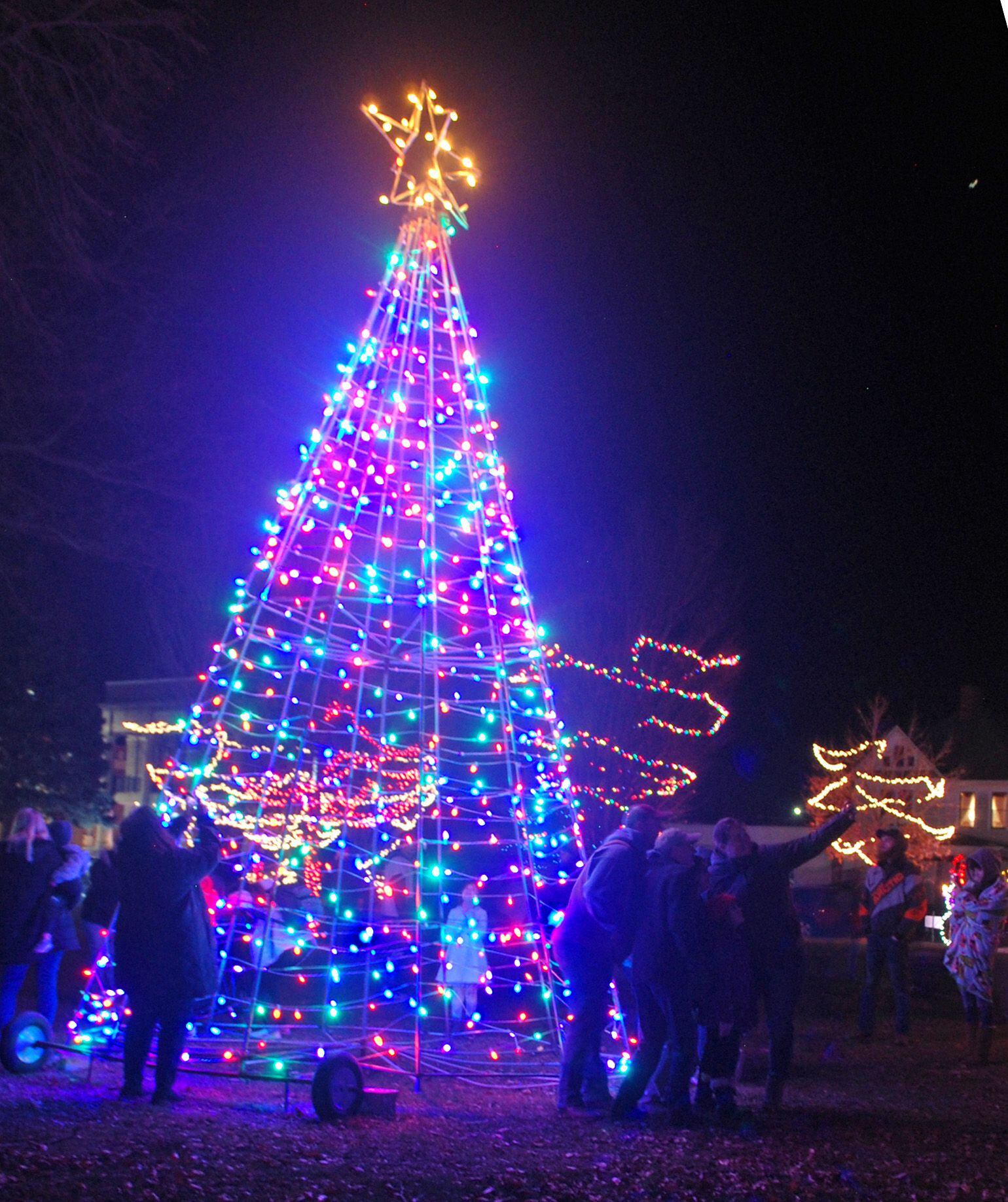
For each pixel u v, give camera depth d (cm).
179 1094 795
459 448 945
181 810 938
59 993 1393
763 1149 664
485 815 1159
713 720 3072
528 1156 643
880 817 3697
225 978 1140
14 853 884
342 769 1158
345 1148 649
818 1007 1430
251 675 1642
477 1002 1323
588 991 786
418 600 913
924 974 1780
